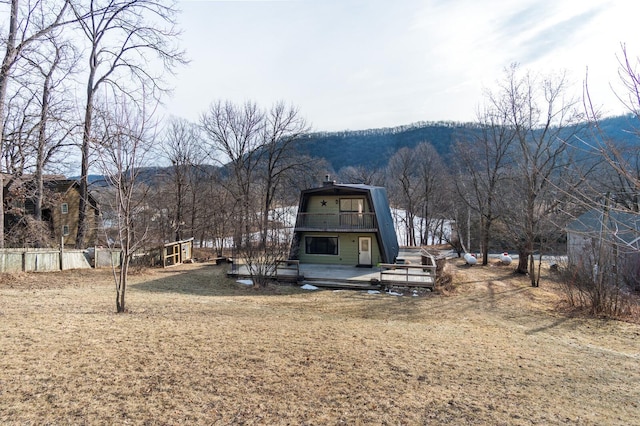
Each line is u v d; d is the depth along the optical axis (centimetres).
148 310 995
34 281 1365
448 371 639
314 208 2255
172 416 425
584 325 1174
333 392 521
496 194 2462
